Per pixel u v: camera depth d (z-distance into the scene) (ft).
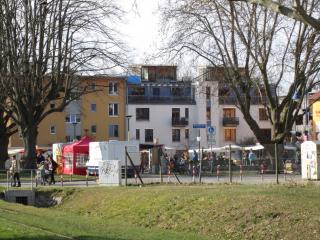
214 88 173.27
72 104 335.06
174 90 352.49
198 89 181.68
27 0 158.30
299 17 42.37
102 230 56.85
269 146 137.69
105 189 97.09
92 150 158.71
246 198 66.74
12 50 157.58
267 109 165.48
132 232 57.31
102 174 111.14
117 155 152.56
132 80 328.49
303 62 154.20
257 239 56.18
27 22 158.71
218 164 147.84
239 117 353.92
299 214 56.90
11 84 159.94
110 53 168.04
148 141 347.77
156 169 162.09
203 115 351.25
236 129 353.51
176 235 57.31
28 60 160.45
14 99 163.63
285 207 59.88
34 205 104.42
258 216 60.13
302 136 212.23
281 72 161.07
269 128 339.77
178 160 172.04
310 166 111.96
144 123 347.77
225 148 201.26
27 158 164.76
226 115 354.33
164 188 87.81
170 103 351.05
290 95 159.94
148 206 78.38
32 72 161.68
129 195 86.38
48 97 167.22
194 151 181.98
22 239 43.86
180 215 70.64
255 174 132.98
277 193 68.54
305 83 159.84
